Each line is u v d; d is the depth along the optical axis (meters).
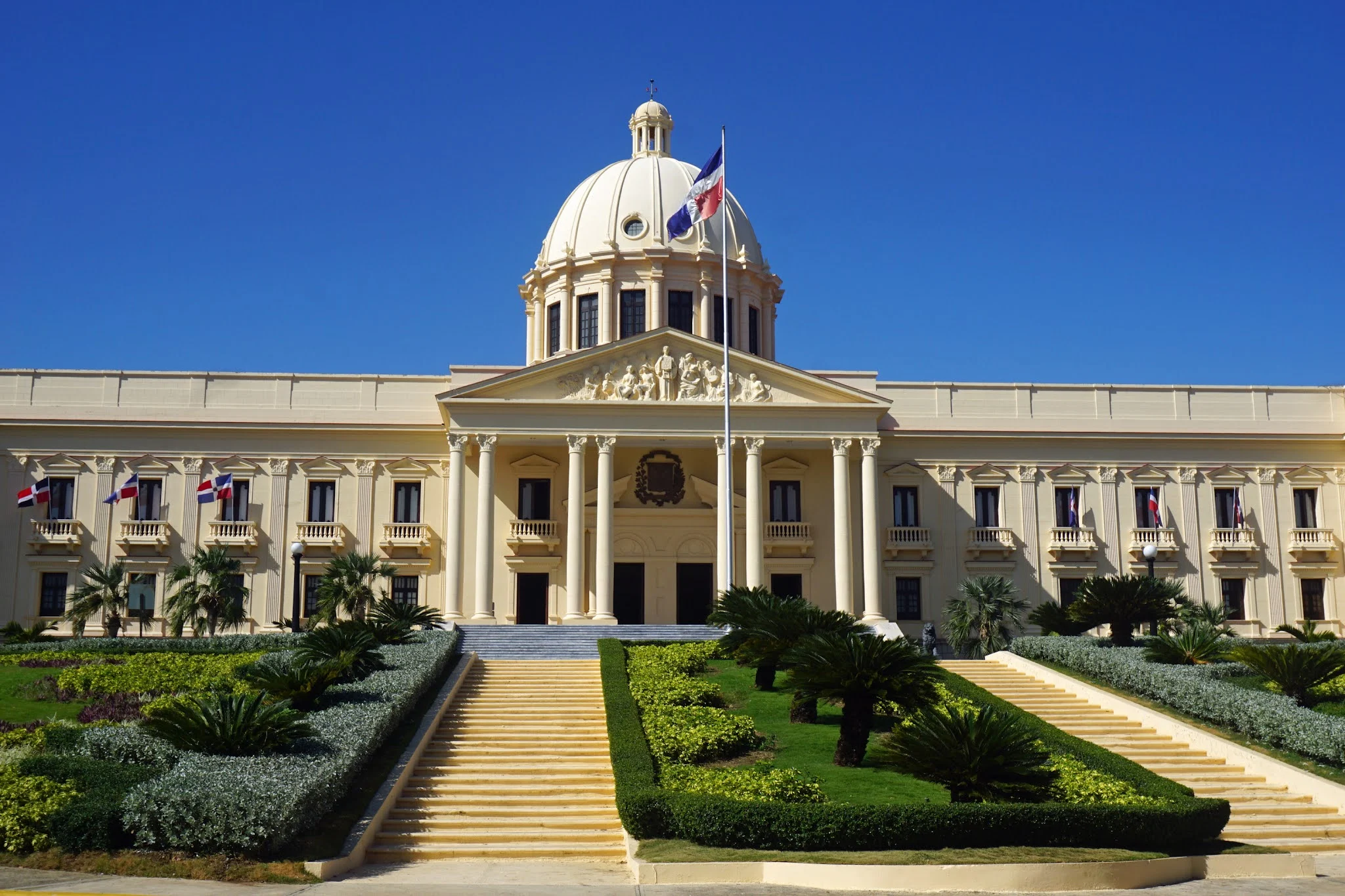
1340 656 36.72
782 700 37.28
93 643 45.69
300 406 61.50
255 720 26.59
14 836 21.73
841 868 22.00
